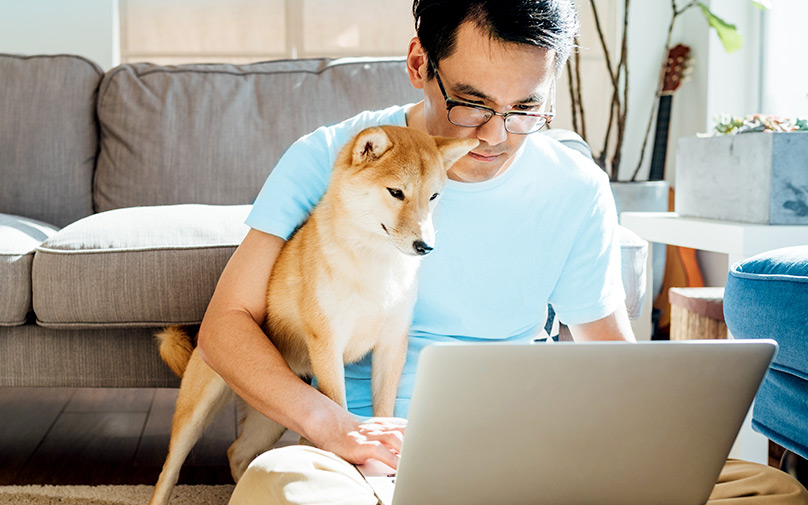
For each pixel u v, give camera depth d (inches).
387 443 39.4
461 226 49.1
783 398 52.0
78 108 97.6
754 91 130.0
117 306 68.4
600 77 145.8
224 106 95.1
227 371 44.6
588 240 50.8
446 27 41.6
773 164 77.5
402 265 48.4
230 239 70.6
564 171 50.0
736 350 31.3
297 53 142.6
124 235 70.0
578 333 53.6
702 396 31.9
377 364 51.2
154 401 102.0
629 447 32.4
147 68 99.6
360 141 47.2
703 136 95.6
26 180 94.3
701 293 89.4
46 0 133.0
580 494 33.3
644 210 118.5
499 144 44.0
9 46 132.6
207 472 76.1
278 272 52.8
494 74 41.1
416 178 45.8
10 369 71.4
